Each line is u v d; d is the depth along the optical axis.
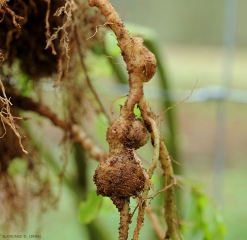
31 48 0.34
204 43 2.05
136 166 0.27
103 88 0.48
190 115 1.54
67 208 0.85
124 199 0.27
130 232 0.69
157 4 1.93
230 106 1.55
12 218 0.39
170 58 1.87
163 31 2.02
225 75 0.68
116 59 0.45
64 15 0.32
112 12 0.28
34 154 0.38
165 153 0.29
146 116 0.28
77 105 0.39
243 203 0.96
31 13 0.33
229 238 0.82
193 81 1.52
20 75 0.36
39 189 0.39
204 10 2.01
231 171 1.18
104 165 0.27
